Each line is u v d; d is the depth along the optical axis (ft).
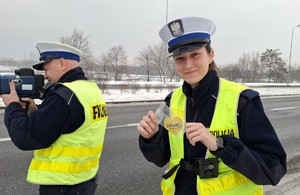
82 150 6.99
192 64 5.10
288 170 16.37
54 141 6.73
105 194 13.12
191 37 5.03
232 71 150.51
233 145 4.41
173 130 5.15
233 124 4.93
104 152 19.11
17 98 7.08
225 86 5.23
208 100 5.22
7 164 16.26
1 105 34.94
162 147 5.71
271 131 4.87
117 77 111.65
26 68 7.52
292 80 202.49
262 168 4.52
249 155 4.41
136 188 13.92
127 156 18.52
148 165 17.08
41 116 6.42
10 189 13.28
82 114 6.82
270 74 191.62
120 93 57.36
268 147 4.73
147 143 5.55
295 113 41.39
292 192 13.20
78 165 6.98
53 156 6.81
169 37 5.23
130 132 25.02
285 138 25.07
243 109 4.93
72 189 7.04
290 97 73.15
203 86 5.16
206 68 5.17
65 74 7.42
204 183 4.96
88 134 7.06
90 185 7.52
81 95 6.88
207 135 4.41
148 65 136.15
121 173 15.71
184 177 5.34
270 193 13.05
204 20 5.11
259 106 4.97
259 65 193.06
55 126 6.48
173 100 5.90
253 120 4.84
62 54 7.38
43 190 7.08
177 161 5.44
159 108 5.29
